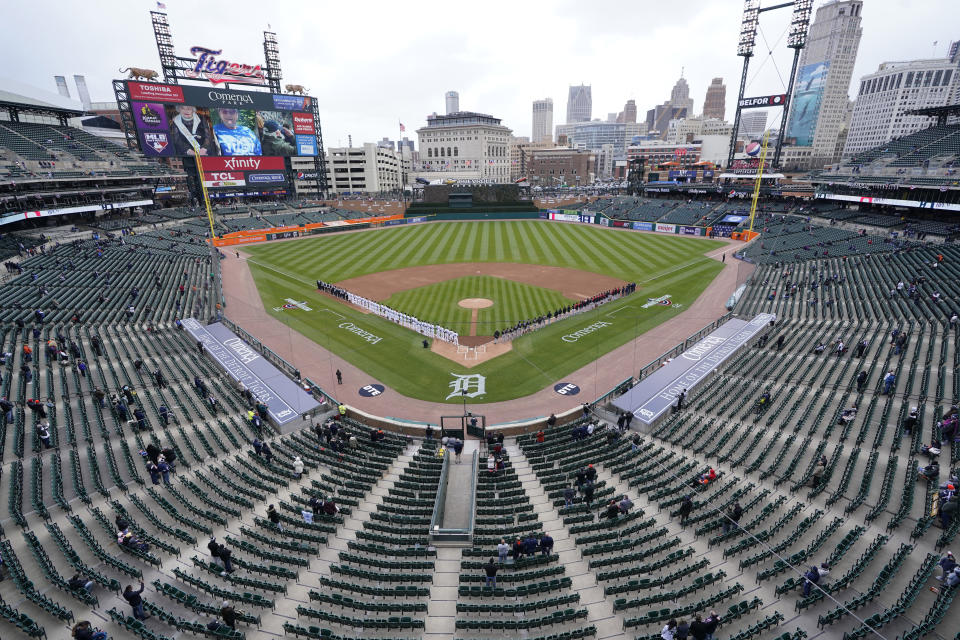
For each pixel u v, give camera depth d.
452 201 110.50
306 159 133.12
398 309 46.03
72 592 13.35
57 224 74.38
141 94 82.81
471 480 19.69
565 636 12.47
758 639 12.19
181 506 17.88
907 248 51.12
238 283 54.97
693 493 18.69
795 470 19.58
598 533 16.97
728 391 27.69
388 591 13.94
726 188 96.75
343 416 26.91
